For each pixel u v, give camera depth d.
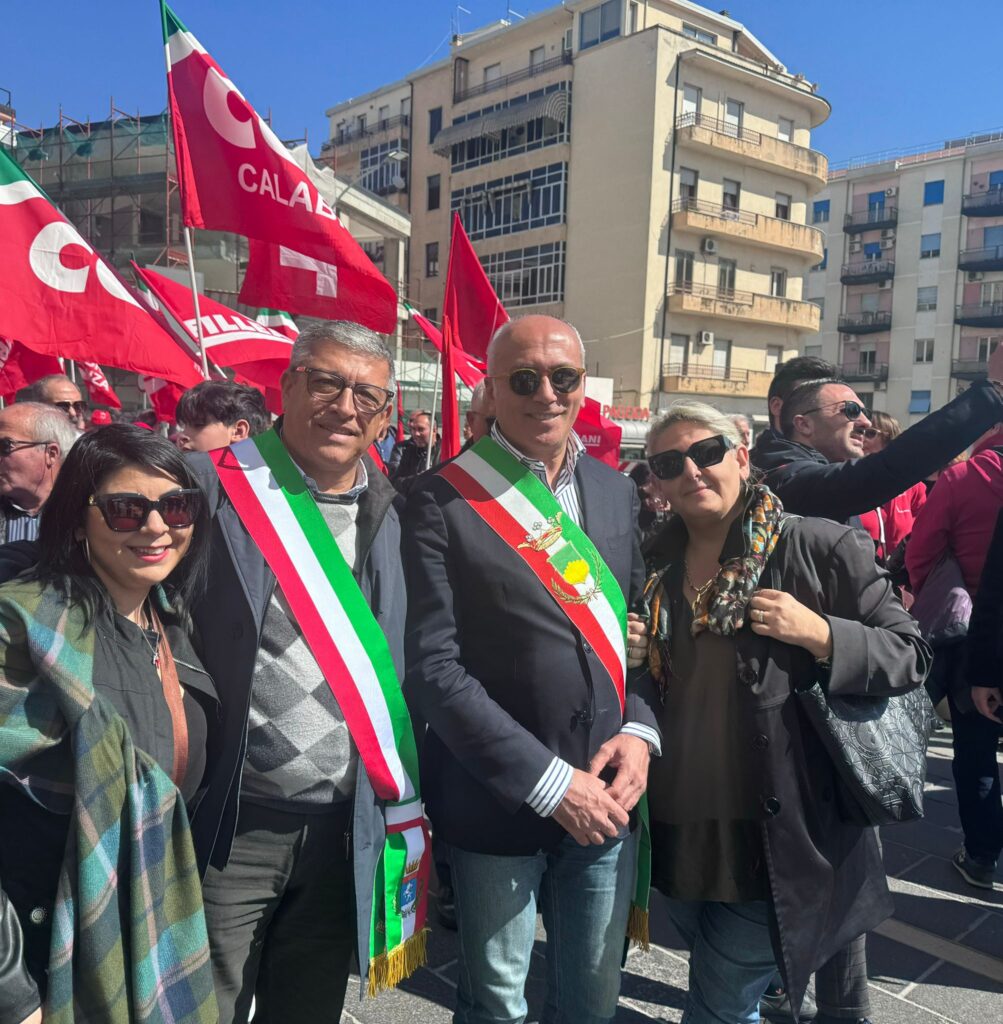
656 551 2.30
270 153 4.14
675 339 30.19
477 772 1.89
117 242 22.64
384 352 2.07
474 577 2.04
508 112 32.12
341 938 2.06
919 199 45.38
